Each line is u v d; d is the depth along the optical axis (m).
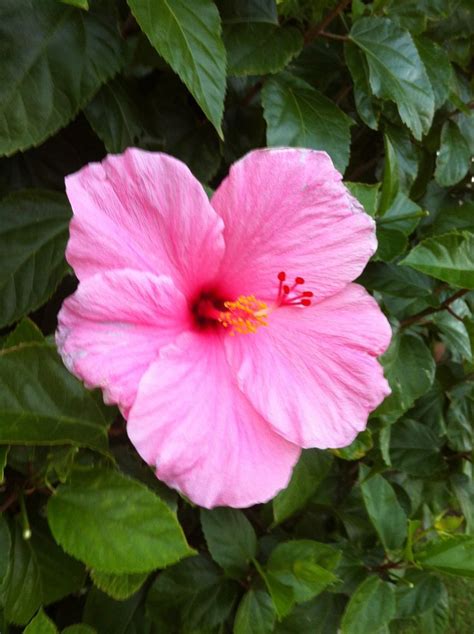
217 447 0.24
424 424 0.42
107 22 0.25
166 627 0.33
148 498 0.24
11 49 0.23
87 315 0.22
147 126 0.29
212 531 0.33
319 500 0.40
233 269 0.25
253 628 0.32
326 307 0.26
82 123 0.30
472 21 0.38
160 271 0.23
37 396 0.23
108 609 0.32
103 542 0.23
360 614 0.33
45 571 0.26
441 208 0.42
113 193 0.22
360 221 0.25
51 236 0.26
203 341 0.26
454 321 0.36
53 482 0.26
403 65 0.32
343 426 0.25
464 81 0.41
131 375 0.22
